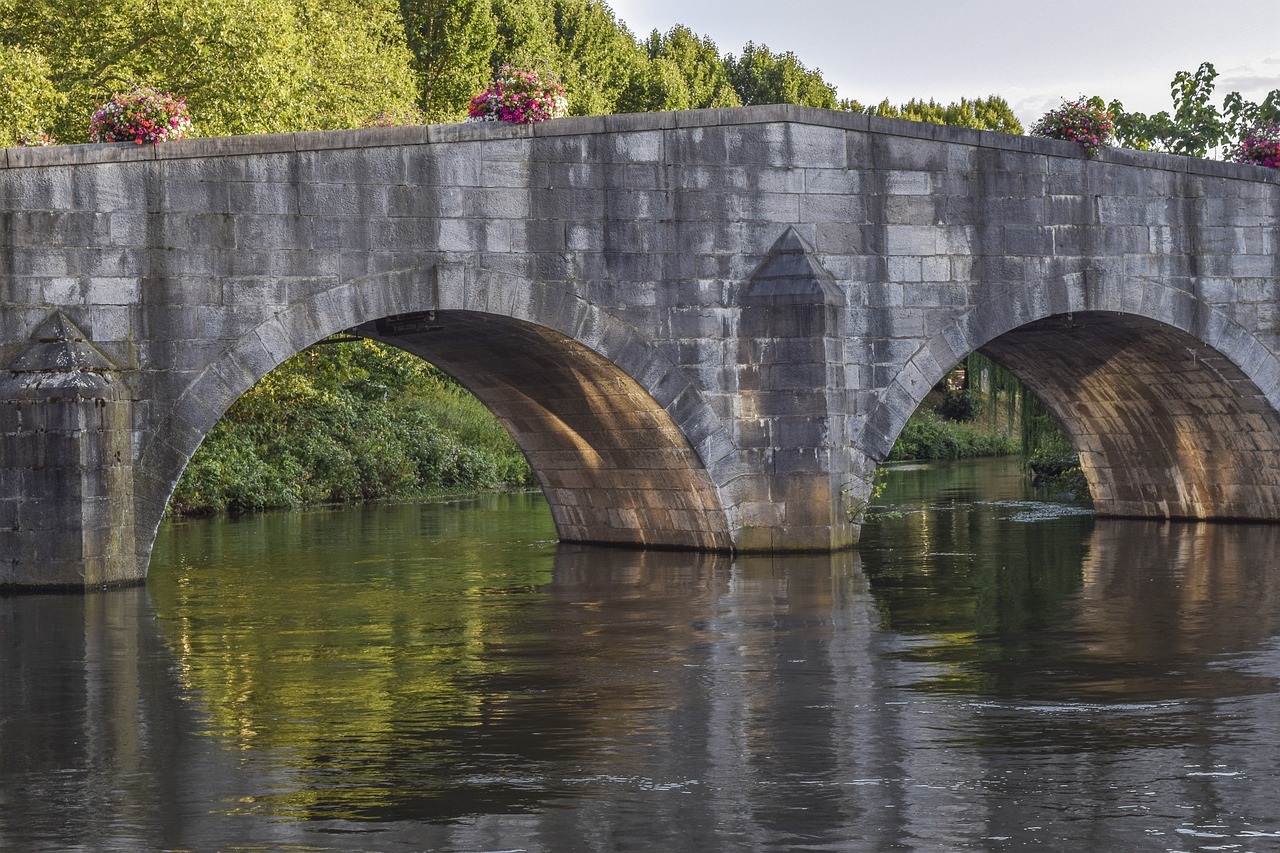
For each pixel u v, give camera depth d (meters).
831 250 23.91
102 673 14.41
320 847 9.03
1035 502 38.31
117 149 20.03
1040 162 25.41
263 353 20.62
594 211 22.50
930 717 12.16
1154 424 30.83
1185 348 27.78
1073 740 11.34
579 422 25.56
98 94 33.25
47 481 19.78
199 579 22.53
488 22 63.72
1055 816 9.48
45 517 19.80
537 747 11.29
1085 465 33.31
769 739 11.48
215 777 10.52
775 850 8.91
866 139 24.12
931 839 9.07
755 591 19.98
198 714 12.51
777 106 23.47
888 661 14.67
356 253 21.06
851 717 12.19
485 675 14.13
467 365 26.11
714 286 23.23
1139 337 28.14
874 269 24.19
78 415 19.66
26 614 18.22
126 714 12.53
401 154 21.33
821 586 20.42
